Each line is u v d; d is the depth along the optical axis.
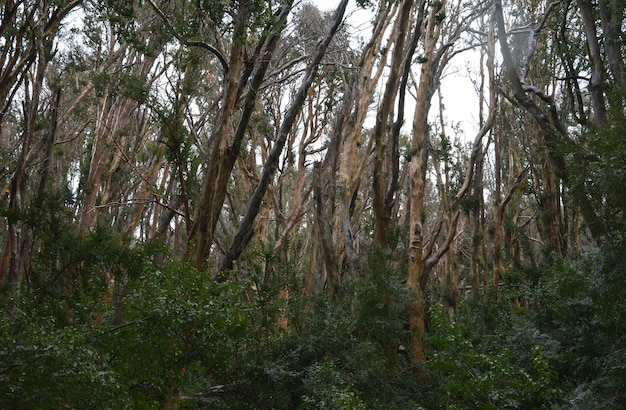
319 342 15.52
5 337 7.80
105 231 13.39
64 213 13.96
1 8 14.85
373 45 22.11
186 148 14.92
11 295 11.27
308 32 22.58
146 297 10.80
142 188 24.77
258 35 14.72
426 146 19.70
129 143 24.11
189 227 14.63
